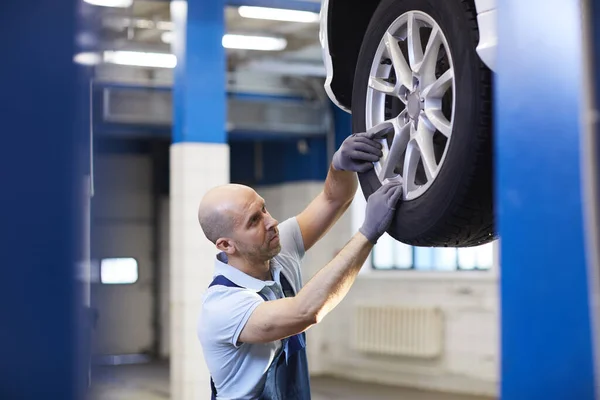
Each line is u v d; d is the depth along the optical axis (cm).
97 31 210
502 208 166
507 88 167
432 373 1184
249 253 291
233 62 1216
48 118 185
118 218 1577
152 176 1625
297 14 888
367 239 248
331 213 321
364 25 298
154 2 944
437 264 1202
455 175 213
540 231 161
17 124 184
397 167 264
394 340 1213
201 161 817
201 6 823
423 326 1175
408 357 1223
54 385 180
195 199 812
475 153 206
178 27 829
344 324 1341
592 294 158
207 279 807
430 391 1162
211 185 818
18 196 182
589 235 158
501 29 168
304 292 261
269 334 271
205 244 810
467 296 1141
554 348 159
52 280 182
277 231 297
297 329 268
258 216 292
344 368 1342
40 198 183
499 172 167
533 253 162
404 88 244
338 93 300
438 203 221
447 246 238
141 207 1611
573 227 159
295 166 1423
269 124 1244
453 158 214
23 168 183
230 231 289
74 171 184
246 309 277
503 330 164
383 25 255
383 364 1266
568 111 161
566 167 160
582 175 159
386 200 244
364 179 264
